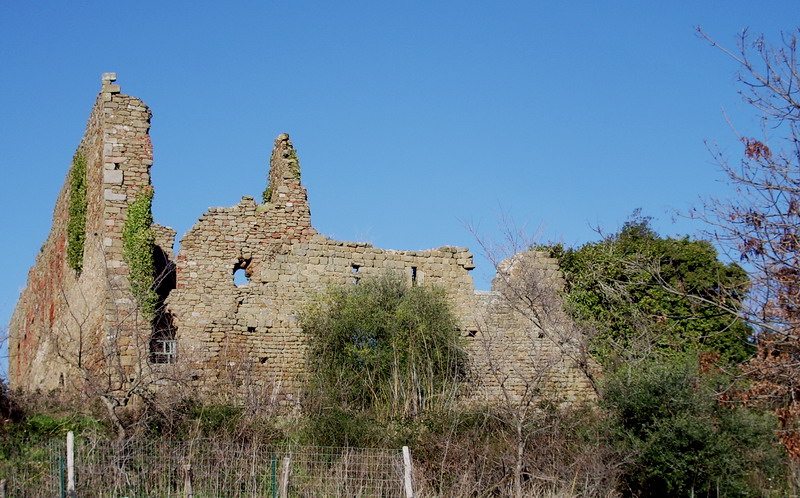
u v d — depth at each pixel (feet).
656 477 88.74
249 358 110.01
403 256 121.49
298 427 97.66
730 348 116.16
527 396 110.42
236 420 93.15
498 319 121.08
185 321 110.93
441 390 110.42
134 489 78.79
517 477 86.99
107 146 110.22
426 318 112.98
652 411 90.79
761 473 88.79
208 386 105.19
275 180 122.83
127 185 110.11
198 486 80.48
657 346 111.65
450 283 123.13
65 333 121.49
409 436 94.73
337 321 111.86
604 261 121.60
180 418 92.02
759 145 65.77
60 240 131.95
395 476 84.58
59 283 130.31
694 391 91.71
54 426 90.48
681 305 120.06
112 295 100.48
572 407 107.65
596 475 87.35
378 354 109.91
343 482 82.89
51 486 76.02
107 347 97.45
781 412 88.79
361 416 99.96
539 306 120.67
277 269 115.44
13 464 77.25
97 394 89.51
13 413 95.20
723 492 86.43
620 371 99.81
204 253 113.29
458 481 87.92
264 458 83.87
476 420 98.78
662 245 124.47
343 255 118.62
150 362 103.91
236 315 112.78
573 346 116.26
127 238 108.27
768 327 64.90
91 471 77.36
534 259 123.24
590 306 122.11
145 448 83.30
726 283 119.85
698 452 86.94
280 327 113.91
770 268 64.69
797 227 64.23
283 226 117.08
